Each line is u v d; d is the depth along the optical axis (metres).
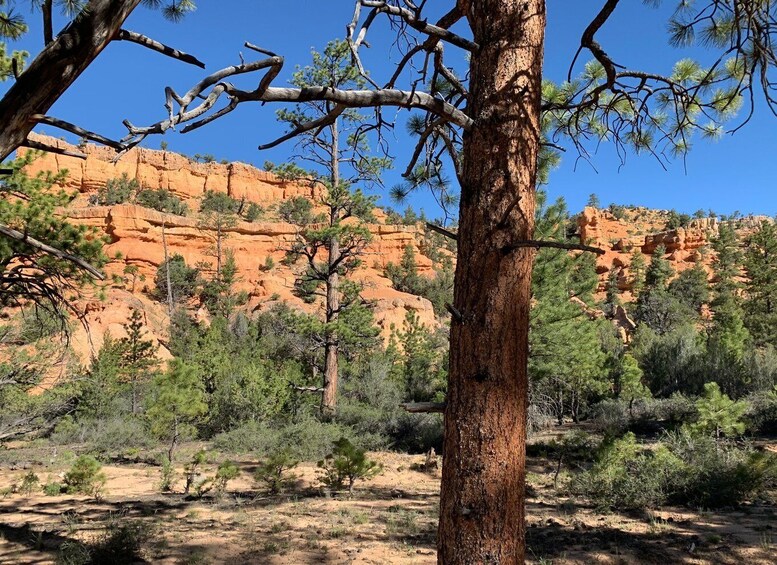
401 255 70.31
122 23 2.27
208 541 6.07
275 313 41.25
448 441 2.65
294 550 5.72
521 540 2.55
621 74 3.77
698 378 19.98
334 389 18.75
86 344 28.55
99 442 15.41
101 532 6.45
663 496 7.89
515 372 2.63
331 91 2.51
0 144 2.15
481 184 2.77
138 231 57.72
